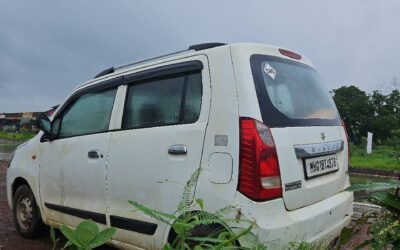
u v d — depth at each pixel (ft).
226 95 9.99
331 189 11.64
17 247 15.58
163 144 10.98
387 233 5.86
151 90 12.16
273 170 9.41
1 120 174.50
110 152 12.65
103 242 4.28
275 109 10.12
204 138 10.07
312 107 11.76
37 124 15.42
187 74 11.19
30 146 16.93
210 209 9.52
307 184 10.48
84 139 13.98
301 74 12.23
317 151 10.95
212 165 9.74
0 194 26.48
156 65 12.30
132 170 11.73
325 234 10.68
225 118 9.82
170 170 10.63
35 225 16.24
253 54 10.63
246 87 9.85
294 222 9.62
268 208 9.24
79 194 13.82
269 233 9.03
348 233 6.80
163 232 10.68
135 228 11.51
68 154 14.53
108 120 13.34
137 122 12.27
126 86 13.12
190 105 10.80
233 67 10.15
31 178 16.35
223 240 5.52
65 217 14.48
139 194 11.44
